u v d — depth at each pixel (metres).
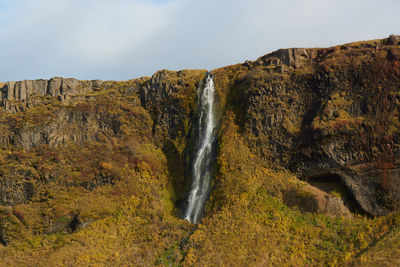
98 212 53.81
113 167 59.53
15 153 59.12
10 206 54.75
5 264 48.06
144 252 47.81
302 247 43.28
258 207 48.50
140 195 57.16
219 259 42.88
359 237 42.44
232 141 57.44
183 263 44.06
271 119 56.50
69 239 50.47
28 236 51.84
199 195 56.12
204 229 48.00
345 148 49.56
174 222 52.78
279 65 60.00
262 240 44.28
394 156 46.69
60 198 55.22
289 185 50.72
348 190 48.28
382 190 46.19
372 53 53.44
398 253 37.53
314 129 51.94
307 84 56.69
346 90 53.34
